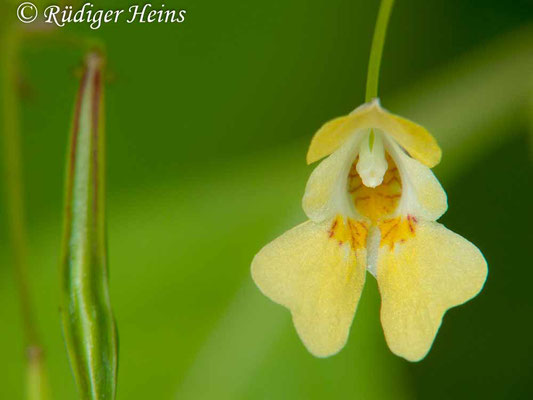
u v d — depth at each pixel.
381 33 0.10
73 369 0.10
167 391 0.11
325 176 0.10
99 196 0.10
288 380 0.11
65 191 0.10
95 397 0.10
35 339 0.10
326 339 0.10
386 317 0.10
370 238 0.10
